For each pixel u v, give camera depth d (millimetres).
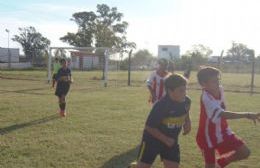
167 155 5516
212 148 6074
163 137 5363
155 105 5445
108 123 11961
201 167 7730
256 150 9078
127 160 8031
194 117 13836
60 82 13008
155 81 10070
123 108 15461
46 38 92938
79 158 8070
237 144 6000
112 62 61969
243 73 55781
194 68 48406
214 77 6020
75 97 19344
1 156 8031
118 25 96312
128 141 9641
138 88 25891
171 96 5414
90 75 42125
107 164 7727
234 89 26906
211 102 5945
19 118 12453
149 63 71312
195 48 75750
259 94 23672
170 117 5414
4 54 71938
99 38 91250
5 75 39125
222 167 6215
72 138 9789
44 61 67625
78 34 92188
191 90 25719
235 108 16625
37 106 15352
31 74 42000
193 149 9062
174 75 5430
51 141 9406
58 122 11922
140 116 13453
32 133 10266
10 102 16469
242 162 8047
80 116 13156
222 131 6047
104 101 17719
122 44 93375
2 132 10297
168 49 77000
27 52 91438
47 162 7730
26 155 8180
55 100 17547
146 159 5527
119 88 25734
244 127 11836
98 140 9664
